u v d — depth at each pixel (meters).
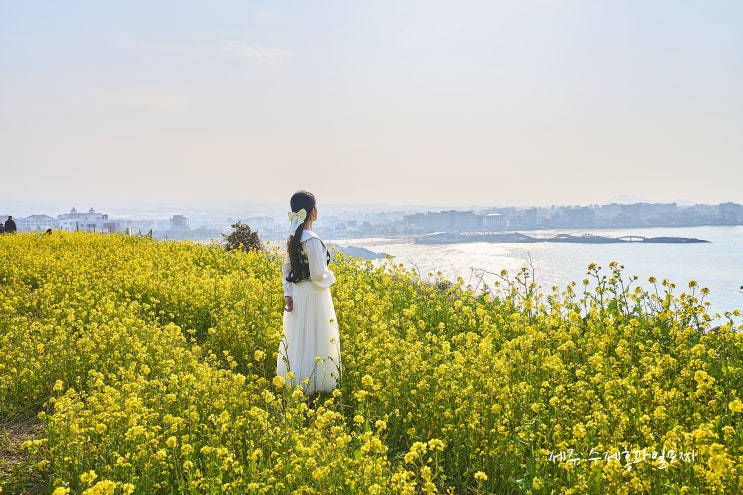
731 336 6.74
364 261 13.25
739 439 4.40
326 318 7.02
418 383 6.04
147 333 8.48
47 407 6.46
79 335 9.23
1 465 5.12
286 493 4.42
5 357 7.33
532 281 9.70
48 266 14.84
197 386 5.79
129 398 5.58
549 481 4.39
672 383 5.82
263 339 8.24
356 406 6.51
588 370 6.61
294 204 7.03
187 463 4.51
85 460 4.91
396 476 4.10
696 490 3.84
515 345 6.76
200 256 17.36
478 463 4.98
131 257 16.80
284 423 5.27
